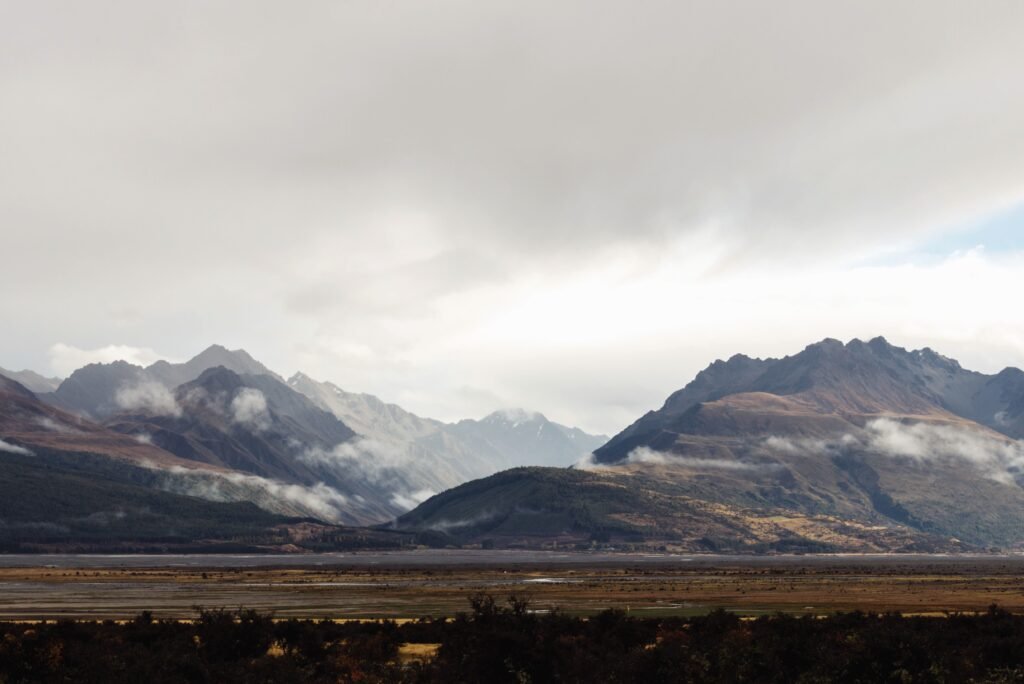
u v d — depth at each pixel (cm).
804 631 10250
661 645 9412
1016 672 8275
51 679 8112
